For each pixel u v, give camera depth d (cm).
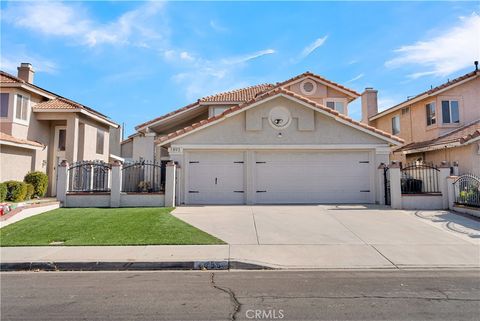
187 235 945
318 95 2044
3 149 1639
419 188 1483
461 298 528
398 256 787
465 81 1894
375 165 1541
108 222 1091
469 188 1291
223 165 1554
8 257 766
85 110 2002
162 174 1755
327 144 1536
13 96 1762
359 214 1250
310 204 1506
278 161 1556
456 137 1658
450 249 839
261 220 1148
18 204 1245
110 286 600
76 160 1956
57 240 910
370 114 2672
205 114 2117
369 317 454
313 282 615
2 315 466
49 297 542
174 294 554
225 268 726
